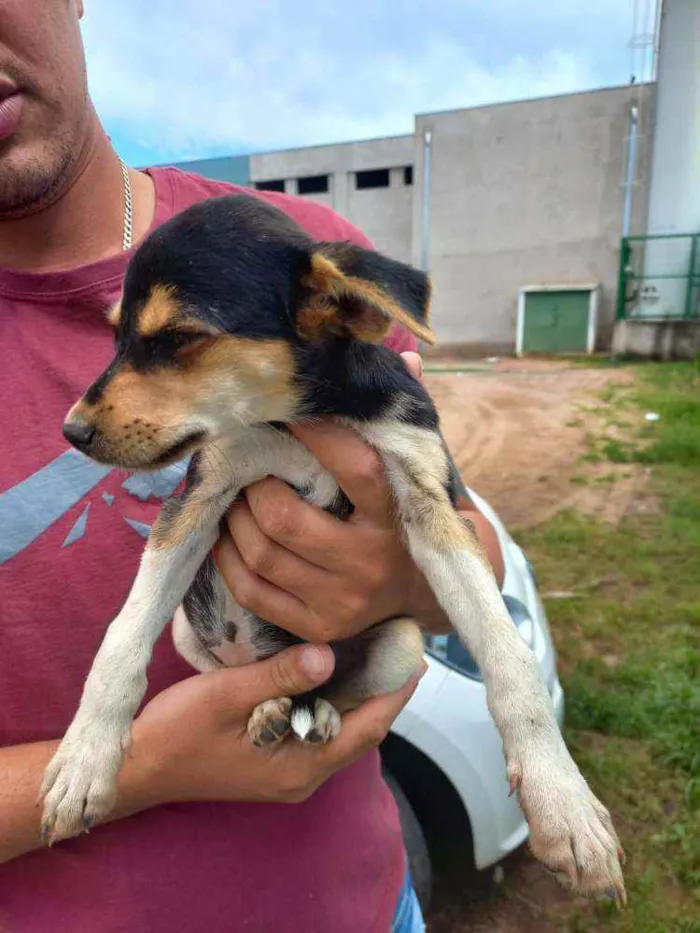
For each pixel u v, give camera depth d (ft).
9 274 1.33
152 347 1.20
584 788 1.12
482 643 1.19
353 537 1.17
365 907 1.38
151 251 1.20
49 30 1.25
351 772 1.43
